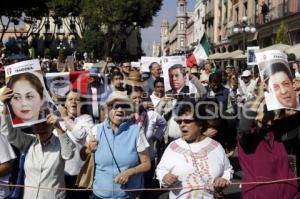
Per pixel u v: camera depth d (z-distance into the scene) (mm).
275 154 4367
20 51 44625
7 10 44250
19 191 4801
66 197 5117
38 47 79000
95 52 67000
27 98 4480
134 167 4590
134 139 4613
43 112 4492
